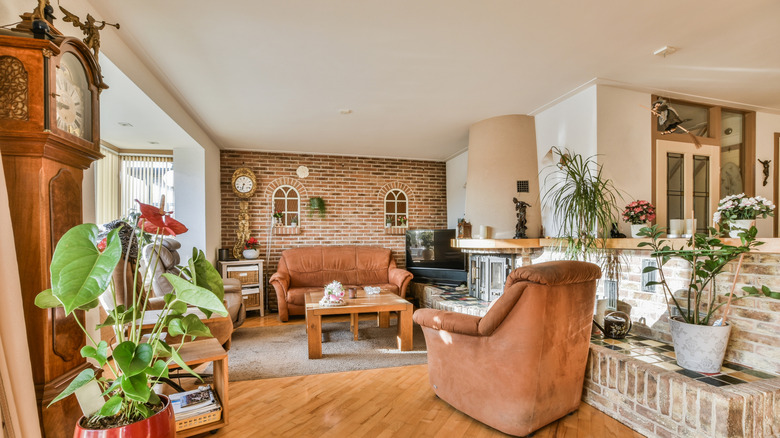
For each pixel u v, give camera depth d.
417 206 6.64
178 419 2.00
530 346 2.00
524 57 2.83
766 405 1.83
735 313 2.34
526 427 2.03
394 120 4.42
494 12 2.24
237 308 3.95
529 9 2.21
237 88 3.41
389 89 3.46
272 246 5.96
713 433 1.79
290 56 2.80
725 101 3.75
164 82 3.27
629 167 3.43
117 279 2.58
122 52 2.54
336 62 2.90
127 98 3.02
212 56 2.79
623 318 2.84
